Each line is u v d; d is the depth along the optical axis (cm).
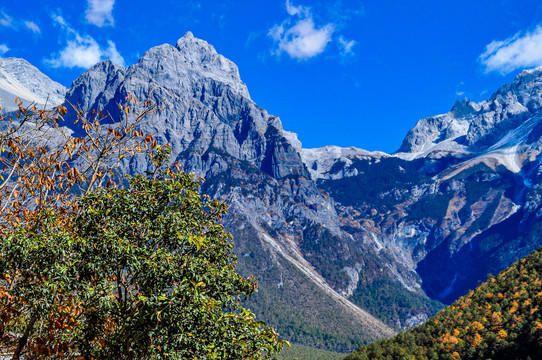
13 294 1352
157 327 1375
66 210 1600
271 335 1585
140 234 1623
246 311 1620
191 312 1383
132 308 1514
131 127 1672
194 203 1744
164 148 1766
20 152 1477
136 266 1450
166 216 1642
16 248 1316
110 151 1647
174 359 1345
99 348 1523
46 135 1562
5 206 1480
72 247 1469
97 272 1460
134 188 1708
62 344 1496
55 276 1359
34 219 1506
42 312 1355
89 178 1652
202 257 1661
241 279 1744
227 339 1427
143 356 1573
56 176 1575
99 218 1591
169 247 1652
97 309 1483
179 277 1491
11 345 1606
